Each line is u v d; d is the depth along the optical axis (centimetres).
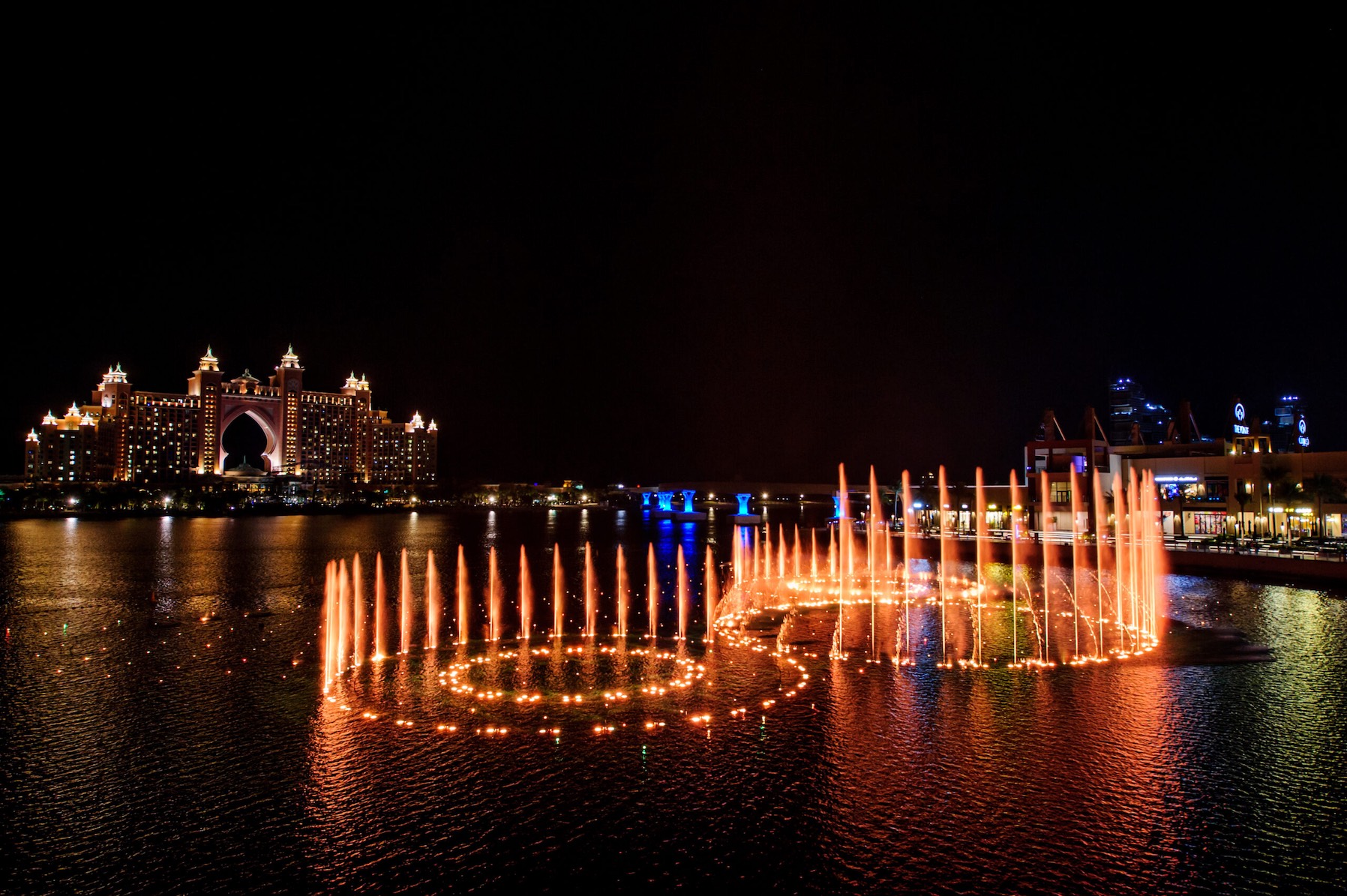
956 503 12369
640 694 2656
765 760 2044
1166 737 2155
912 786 1870
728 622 4059
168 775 1964
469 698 2622
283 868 1545
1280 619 3856
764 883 1483
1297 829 1650
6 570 6731
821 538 13125
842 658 3170
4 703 2562
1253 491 8312
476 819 1731
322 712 2475
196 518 19350
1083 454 9919
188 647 3438
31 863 1562
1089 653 3167
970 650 3269
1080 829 1659
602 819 1727
